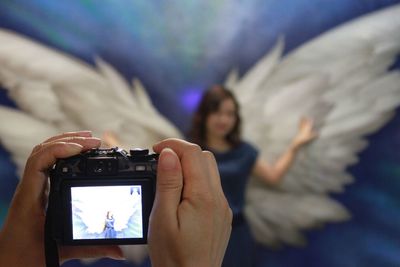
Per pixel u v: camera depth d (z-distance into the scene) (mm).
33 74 2275
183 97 2305
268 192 2303
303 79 2307
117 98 2297
